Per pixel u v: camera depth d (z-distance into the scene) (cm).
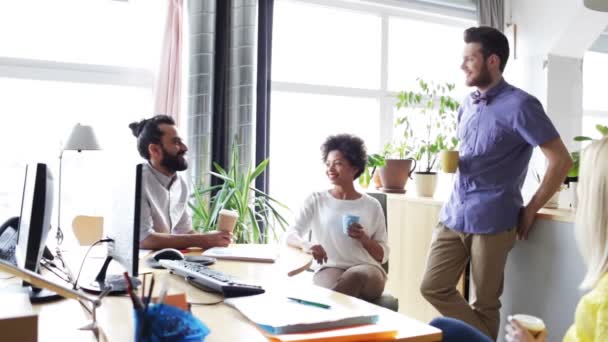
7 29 323
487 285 236
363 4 417
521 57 459
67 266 170
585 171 116
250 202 333
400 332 109
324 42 412
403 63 446
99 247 221
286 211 396
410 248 302
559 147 220
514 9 465
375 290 213
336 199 229
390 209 319
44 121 335
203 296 135
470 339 112
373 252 215
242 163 343
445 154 246
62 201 338
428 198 297
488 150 236
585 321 110
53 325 115
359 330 108
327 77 415
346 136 231
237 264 178
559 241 227
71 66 335
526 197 442
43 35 331
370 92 425
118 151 352
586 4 159
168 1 332
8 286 144
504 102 231
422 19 445
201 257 182
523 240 244
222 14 346
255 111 353
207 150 333
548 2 434
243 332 106
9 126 327
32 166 144
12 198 329
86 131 293
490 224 232
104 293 113
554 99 440
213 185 341
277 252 201
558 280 228
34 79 327
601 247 111
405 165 332
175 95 332
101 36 345
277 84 390
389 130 434
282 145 402
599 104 535
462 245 247
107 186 342
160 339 82
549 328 232
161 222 215
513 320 128
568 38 428
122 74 348
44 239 137
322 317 112
